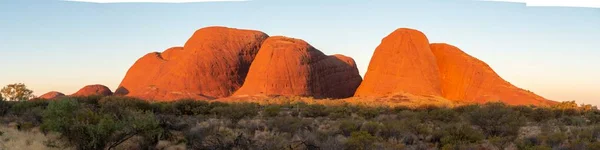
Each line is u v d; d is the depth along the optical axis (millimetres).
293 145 16344
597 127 24656
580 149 17922
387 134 21875
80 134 16734
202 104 43219
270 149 15891
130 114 20922
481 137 20891
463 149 18031
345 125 23594
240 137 16609
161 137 18625
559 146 18344
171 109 39312
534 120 38188
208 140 17266
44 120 20797
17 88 46750
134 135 17984
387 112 47625
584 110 50500
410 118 33531
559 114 43938
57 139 17859
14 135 20266
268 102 77188
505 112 26906
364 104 66312
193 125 23484
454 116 34375
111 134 16734
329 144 16031
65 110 19094
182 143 18250
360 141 16719
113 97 38469
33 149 17078
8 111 33375
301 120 25453
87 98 38438
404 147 17781
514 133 24328
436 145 19141
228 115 31984
